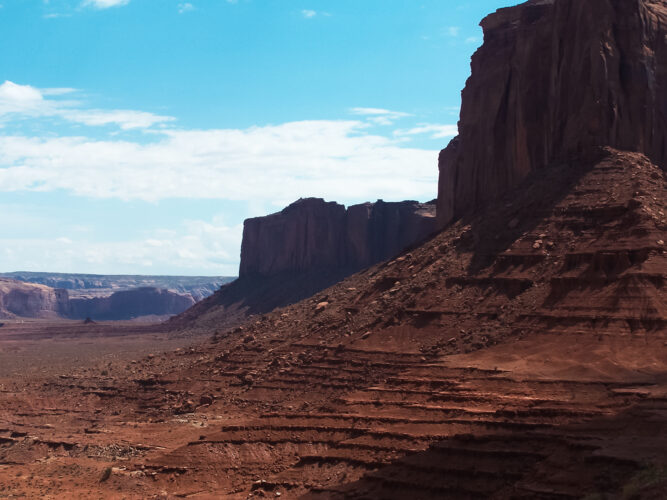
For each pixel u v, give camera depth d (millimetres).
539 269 129000
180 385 159875
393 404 111062
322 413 115250
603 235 125875
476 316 128625
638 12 143750
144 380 169000
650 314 111500
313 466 104250
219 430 121500
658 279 114938
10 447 138000
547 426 94500
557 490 78125
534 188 144750
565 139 145875
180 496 106375
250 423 118125
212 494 105750
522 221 141125
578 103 143750
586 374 104375
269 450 111875
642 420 88000
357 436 106625
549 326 118000
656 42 145625
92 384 178500
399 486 93062
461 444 95250
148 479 111812
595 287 119312
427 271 146875
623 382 101125
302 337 155500
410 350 129375
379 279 159125
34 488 112250
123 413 156000
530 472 85875
